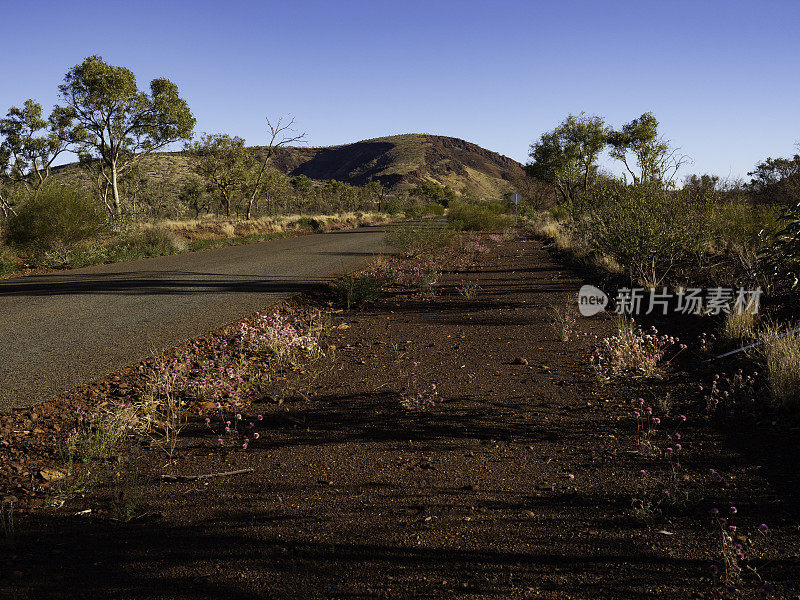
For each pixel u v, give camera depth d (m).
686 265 11.34
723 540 2.33
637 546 2.44
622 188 11.45
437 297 10.52
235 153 44.94
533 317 8.30
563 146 45.50
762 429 3.83
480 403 4.63
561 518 2.72
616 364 5.46
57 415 4.38
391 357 6.29
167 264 16.23
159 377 5.04
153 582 2.21
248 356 6.31
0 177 45.44
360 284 10.73
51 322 7.86
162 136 38.59
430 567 2.29
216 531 2.63
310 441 3.88
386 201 94.94
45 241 16.20
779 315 6.82
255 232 30.97
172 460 3.58
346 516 2.77
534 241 24.70
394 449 3.70
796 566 2.23
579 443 3.76
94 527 2.70
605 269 12.69
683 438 3.76
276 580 2.21
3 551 2.47
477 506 2.87
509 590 2.12
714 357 5.70
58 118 36.38
